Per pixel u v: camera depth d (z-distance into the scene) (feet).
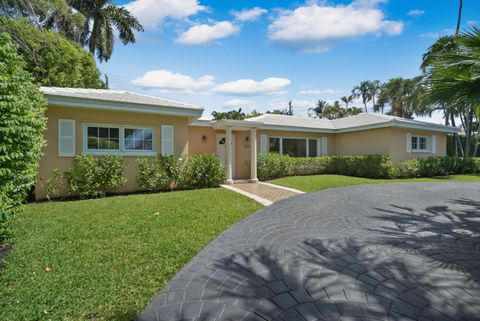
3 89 11.62
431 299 8.41
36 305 7.82
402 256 11.87
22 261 10.73
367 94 121.49
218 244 13.32
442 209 21.12
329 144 57.77
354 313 7.70
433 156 52.70
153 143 31.19
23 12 31.94
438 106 17.93
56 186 25.49
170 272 10.25
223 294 8.80
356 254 12.12
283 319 7.48
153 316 7.63
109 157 27.20
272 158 43.57
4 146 11.05
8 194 12.75
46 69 43.73
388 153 47.16
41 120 17.44
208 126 44.73
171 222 16.52
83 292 8.61
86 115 27.17
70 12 50.08
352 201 24.32
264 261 11.37
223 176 35.04
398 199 25.29
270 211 20.40
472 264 11.02
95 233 14.29
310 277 9.95
